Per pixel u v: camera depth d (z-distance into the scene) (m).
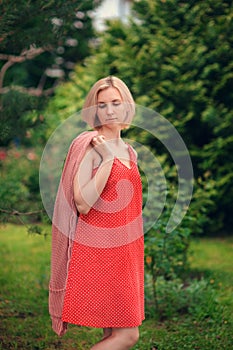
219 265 7.08
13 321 5.09
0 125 4.99
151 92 8.17
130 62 8.38
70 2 4.76
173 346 4.57
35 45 4.96
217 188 8.23
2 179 8.02
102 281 3.37
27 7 4.54
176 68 8.05
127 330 3.40
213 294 5.48
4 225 5.14
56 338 4.73
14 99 5.16
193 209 6.70
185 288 5.95
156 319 5.20
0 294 5.89
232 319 5.08
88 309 3.37
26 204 5.71
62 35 5.01
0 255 7.55
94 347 3.41
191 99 8.13
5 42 4.59
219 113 8.01
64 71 12.43
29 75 12.22
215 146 8.09
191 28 8.20
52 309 3.54
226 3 7.97
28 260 7.29
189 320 5.09
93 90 3.54
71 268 3.40
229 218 8.92
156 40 8.20
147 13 8.58
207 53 8.02
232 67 7.92
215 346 4.52
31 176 8.95
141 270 3.60
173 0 8.05
